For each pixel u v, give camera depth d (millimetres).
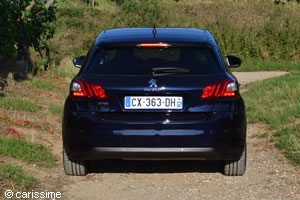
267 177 5848
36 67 14297
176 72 5246
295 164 6195
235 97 5289
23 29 13742
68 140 5340
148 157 5234
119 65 5344
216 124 5160
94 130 5184
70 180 5785
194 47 5480
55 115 9336
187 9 32062
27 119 8258
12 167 5512
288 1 35969
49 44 21078
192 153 5180
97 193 5340
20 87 11531
